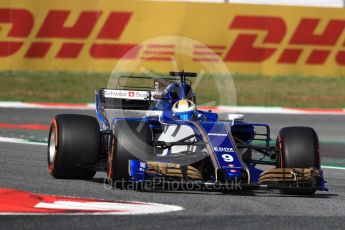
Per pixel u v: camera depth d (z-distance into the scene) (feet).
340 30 302.45
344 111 258.37
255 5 299.17
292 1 327.06
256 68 301.43
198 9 297.12
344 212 86.22
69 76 306.55
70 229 72.02
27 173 116.06
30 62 294.66
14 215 78.43
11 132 183.52
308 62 302.66
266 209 86.12
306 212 85.20
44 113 229.45
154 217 78.54
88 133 107.34
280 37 301.02
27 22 292.81
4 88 285.84
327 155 159.74
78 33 294.66
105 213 80.18
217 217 79.82
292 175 94.79
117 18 295.07
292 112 253.24
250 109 258.57
